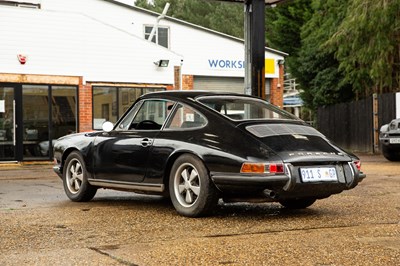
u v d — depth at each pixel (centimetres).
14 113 1800
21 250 455
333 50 2509
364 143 2223
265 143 580
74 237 506
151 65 2047
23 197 830
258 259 419
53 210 677
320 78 3036
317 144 613
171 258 422
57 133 1877
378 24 2023
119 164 691
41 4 2294
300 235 509
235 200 604
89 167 738
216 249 451
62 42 1884
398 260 415
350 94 2989
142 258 423
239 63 2536
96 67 1947
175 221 589
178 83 2114
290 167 566
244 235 510
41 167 1653
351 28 2089
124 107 2003
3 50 1789
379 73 2095
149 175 652
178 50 2455
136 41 2017
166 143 635
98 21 1947
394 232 523
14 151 1795
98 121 1950
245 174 565
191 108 643
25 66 1822
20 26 1814
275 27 4200
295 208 680
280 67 2611
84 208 695
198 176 599
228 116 627
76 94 1914
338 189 608
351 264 404
